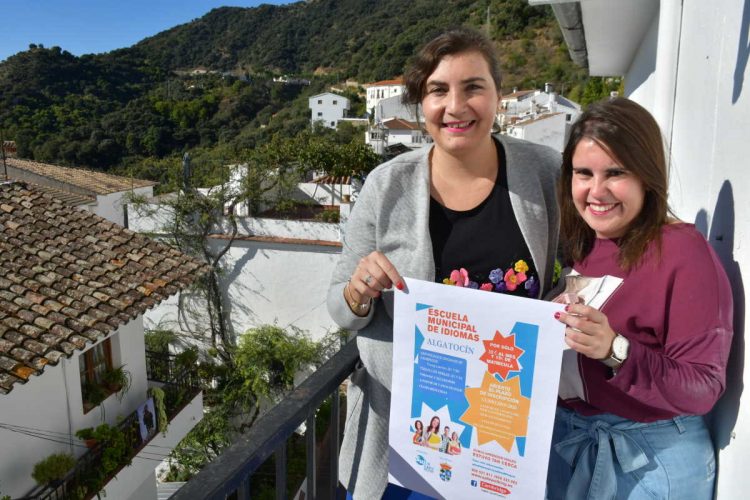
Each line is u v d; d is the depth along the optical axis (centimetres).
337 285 150
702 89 194
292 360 1276
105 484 714
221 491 103
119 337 788
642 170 120
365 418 157
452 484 136
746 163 120
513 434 125
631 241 124
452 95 136
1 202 828
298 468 899
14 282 689
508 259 142
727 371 123
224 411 1267
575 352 130
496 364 123
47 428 669
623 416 127
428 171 145
